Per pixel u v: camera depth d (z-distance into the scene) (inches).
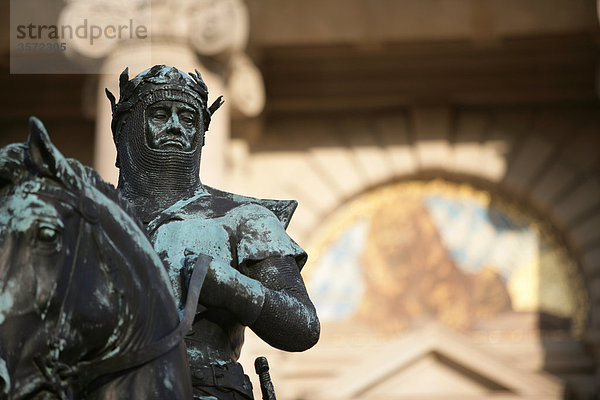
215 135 847.1
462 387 998.4
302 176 1112.8
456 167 1106.1
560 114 1116.5
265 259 187.0
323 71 1093.1
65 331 144.5
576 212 1082.7
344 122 1130.0
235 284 175.6
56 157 149.3
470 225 1104.8
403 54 1077.1
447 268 1091.9
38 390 140.9
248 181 1101.7
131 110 194.4
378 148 1119.6
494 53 1071.0
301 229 1098.7
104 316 150.4
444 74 1096.8
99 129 772.0
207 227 187.8
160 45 791.1
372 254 1099.9
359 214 1114.1
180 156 192.4
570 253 1083.3
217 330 183.8
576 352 1047.0
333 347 1064.8
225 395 178.1
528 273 1085.1
